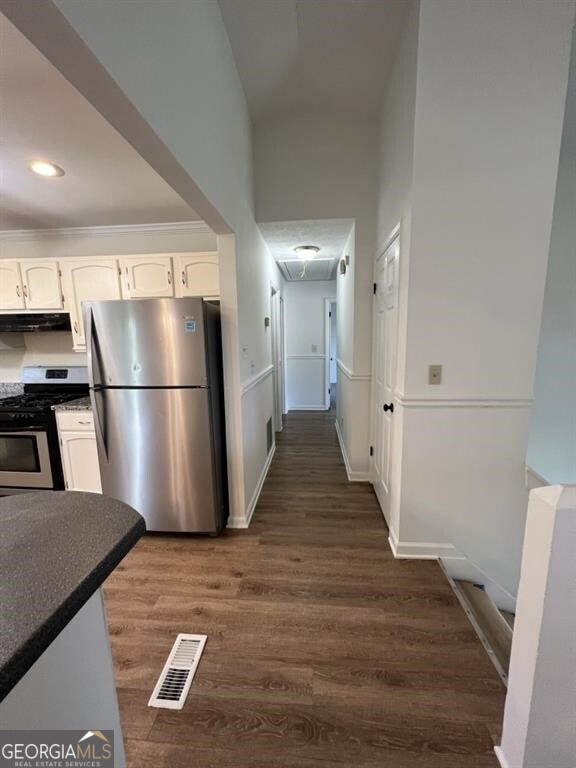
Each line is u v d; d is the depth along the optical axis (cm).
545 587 85
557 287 216
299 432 480
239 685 132
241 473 241
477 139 169
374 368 291
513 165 170
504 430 192
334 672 137
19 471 260
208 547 220
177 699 127
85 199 243
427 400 191
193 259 270
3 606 51
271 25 188
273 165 278
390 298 228
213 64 171
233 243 219
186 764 109
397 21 186
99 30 78
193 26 143
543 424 228
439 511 202
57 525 72
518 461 194
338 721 120
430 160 172
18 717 54
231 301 225
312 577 192
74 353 309
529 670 90
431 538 205
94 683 71
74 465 260
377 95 244
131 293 274
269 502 280
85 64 78
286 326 602
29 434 254
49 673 60
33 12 65
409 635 154
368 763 108
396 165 209
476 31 161
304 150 276
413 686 131
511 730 99
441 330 185
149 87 104
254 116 267
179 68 129
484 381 188
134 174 208
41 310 280
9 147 179
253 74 225
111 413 221
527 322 182
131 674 137
